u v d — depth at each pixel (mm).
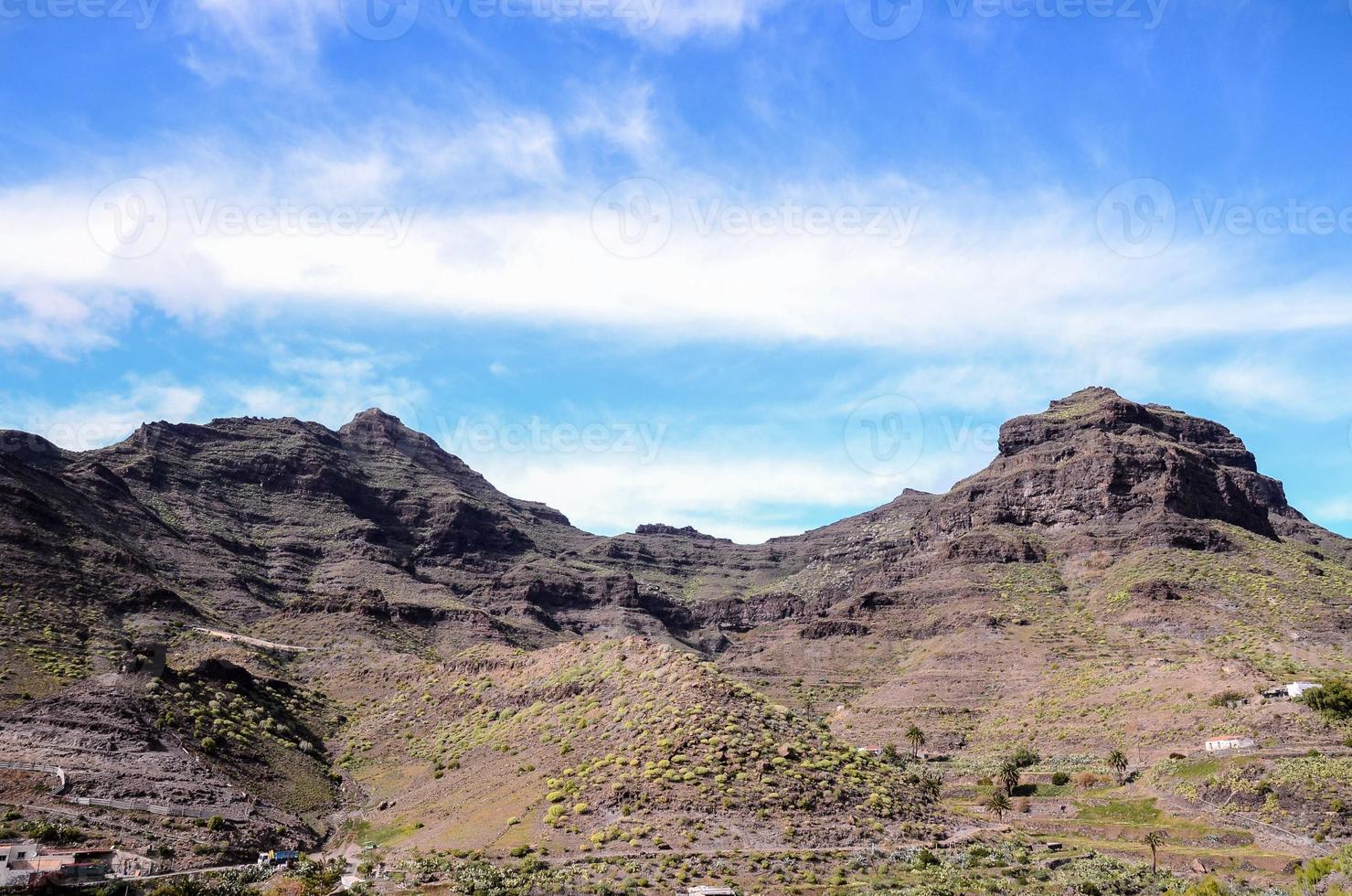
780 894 86750
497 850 96500
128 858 89938
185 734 122438
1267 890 91062
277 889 85812
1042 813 133875
